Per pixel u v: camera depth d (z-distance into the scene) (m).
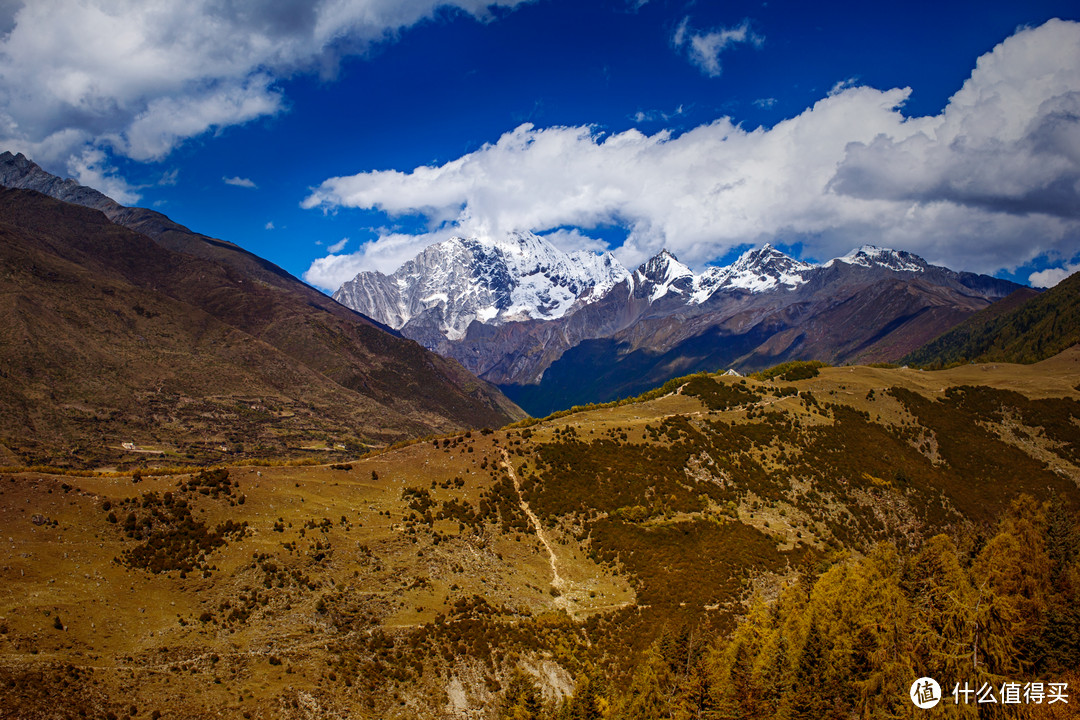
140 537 95.69
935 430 199.38
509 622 100.88
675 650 93.00
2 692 66.94
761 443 170.75
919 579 107.31
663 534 128.12
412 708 83.81
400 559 106.50
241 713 75.19
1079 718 69.12
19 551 86.81
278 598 92.31
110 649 77.75
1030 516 138.12
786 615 98.62
